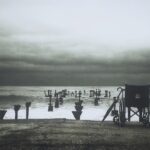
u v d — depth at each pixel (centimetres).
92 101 8712
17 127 1672
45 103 7688
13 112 4856
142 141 1272
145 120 1802
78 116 2475
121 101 1955
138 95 1797
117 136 1393
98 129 1616
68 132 1494
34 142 1230
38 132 1490
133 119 3369
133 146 1172
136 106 1798
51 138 1321
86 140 1279
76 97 10350
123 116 1792
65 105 6744
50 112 4828
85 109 5544
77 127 1688
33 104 7231
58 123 1878
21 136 1368
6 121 2019
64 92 7906
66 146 1162
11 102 8119
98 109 5550
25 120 2073
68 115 4322
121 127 1730
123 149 1121
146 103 1791
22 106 6394
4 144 1191
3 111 2561
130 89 1802
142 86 1791
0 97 11238
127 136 1396
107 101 8812
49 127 1681
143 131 1571
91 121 2031
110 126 1769
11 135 1395
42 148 1127
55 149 1113
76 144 1199
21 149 1109
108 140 1287
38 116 4112
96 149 1120
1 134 1424
